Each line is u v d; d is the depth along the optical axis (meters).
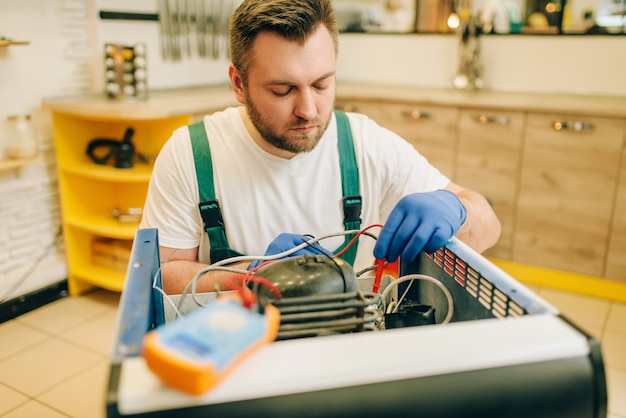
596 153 2.47
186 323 0.44
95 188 2.67
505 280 0.62
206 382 0.40
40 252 2.64
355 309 0.62
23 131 2.35
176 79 3.11
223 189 1.03
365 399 0.44
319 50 0.83
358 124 1.10
